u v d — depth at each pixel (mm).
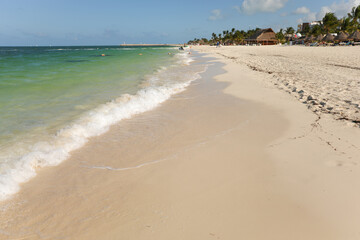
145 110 6480
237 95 7828
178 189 3021
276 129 4816
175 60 25125
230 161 3664
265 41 90500
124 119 5773
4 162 3527
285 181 3086
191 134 4773
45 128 4867
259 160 3656
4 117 5406
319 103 6332
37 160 3672
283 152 3848
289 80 9875
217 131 4871
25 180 3232
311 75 11102
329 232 2279
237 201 2752
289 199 2748
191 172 3404
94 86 9227
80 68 15977
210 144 4273
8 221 2492
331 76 10633
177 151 4066
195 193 2930
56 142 4289
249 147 4098
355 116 5195
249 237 2252
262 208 2623
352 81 9234
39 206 2738
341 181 3023
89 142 4473
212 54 36969
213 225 2406
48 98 7234
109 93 8016
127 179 3273
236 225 2398
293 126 4902
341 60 18297
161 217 2539
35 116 5551
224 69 15156
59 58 29625
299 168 3367
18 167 3439
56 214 2613
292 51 34625
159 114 6125
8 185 3049
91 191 3023
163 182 3182
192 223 2439
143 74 12992
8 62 21922
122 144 4391
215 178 3234
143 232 2342
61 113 5820
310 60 19031
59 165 3645
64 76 11773
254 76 11562
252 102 6918
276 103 6672
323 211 2543
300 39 80562
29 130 4738
